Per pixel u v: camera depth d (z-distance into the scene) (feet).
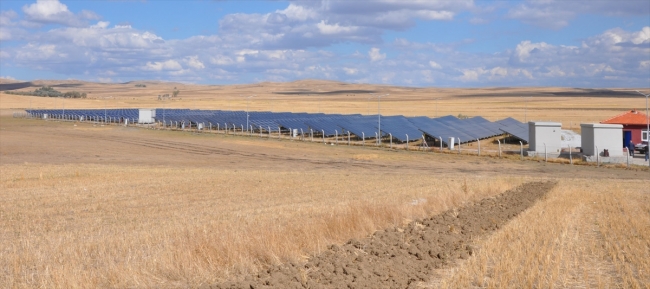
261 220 71.77
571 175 161.38
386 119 290.97
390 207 75.20
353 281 43.75
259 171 159.33
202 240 51.78
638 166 180.45
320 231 57.93
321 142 260.01
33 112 469.16
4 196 98.94
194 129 336.49
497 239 58.80
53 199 95.96
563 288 41.68
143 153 211.82
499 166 184.44
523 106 643.86
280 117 333.83
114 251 51.57
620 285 42.45
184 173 144.15
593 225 69.87
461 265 49.08
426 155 214.48
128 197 100.32
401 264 49.62
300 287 41.32
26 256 48.96
